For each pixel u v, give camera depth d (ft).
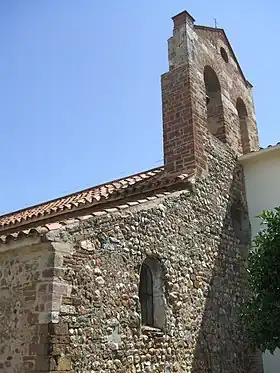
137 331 27.50
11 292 24.14
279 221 31.81
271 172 45.16
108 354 24.89
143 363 27.45
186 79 42.86
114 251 27.27
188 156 40.22
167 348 30.04
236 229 43.60
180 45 44.68
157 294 31.17
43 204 49.67
